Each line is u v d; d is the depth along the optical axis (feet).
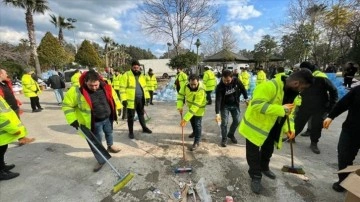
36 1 78.28
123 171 13.19
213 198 10.69
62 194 11.19
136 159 14.64
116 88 33.35
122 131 20.44
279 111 9.15
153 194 11.09
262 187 11.35
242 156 14.87
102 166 13.78
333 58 92.58
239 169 13.19
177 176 12.60
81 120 12.98
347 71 42.24
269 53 160.97
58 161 14.67
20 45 92.58
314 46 73.97
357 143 10.13
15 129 12.14
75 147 17.08
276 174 12.43
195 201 10.48
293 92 9.86
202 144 17.02
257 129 10.25
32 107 31.04
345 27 61.36
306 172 12.69
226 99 15.93
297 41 77.36
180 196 10.80
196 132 15.81
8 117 12.13
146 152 15.69
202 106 15.30
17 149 16.88
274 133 11.10
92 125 12.98
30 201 10.71
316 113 14.76
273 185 11.49
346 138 10.32
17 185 12.01
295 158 14.42
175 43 75.36
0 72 18.13
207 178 12.33
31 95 30.42
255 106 9.61
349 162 10.47
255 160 10.81
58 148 16.90
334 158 14.43
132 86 17.61
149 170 13.28
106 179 12.44
